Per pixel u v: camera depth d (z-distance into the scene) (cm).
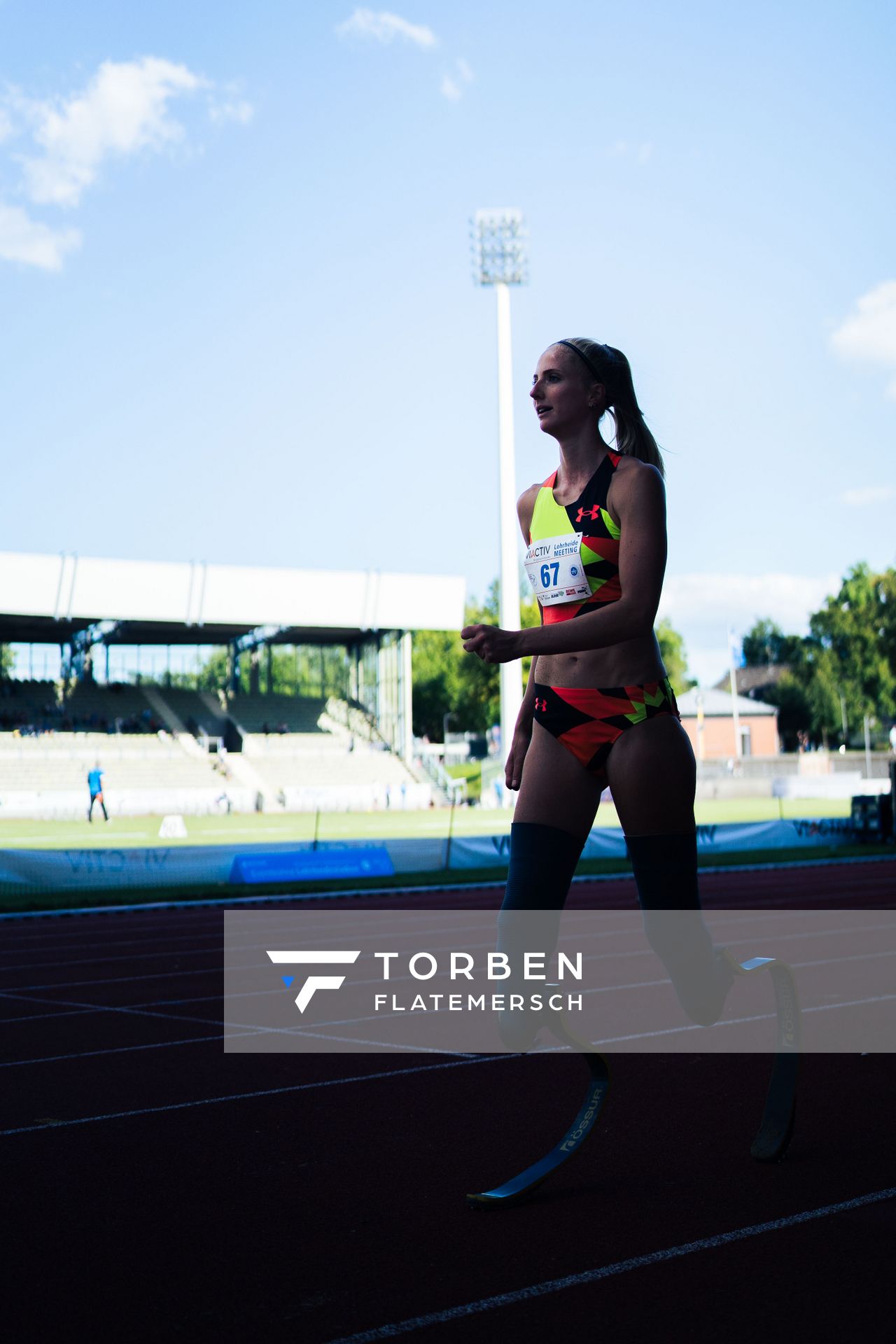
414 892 1964
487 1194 416
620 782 372
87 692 6294
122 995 948
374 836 3180
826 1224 389
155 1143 511
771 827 2856
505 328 5009
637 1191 431
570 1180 448
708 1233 383
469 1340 306
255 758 5772
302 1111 567
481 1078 635
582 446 375
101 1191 442
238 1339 310
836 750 10381
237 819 4444
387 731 6319
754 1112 545
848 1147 484
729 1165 461
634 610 350
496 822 3959
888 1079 607
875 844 2967
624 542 358
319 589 5594
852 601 10438
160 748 5725
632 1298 332
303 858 2116
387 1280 349
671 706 379
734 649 7381
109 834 3403
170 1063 684
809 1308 322
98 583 5212
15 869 1848
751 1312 321
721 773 7188
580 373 372
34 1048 734
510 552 4953
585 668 373
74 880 1897
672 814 374
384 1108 570
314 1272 356
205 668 6856
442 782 6006
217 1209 419
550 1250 371
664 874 379
